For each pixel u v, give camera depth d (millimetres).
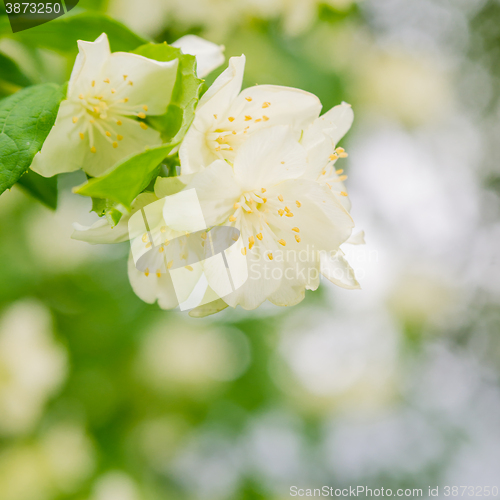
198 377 557
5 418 468
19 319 476
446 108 741
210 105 307
